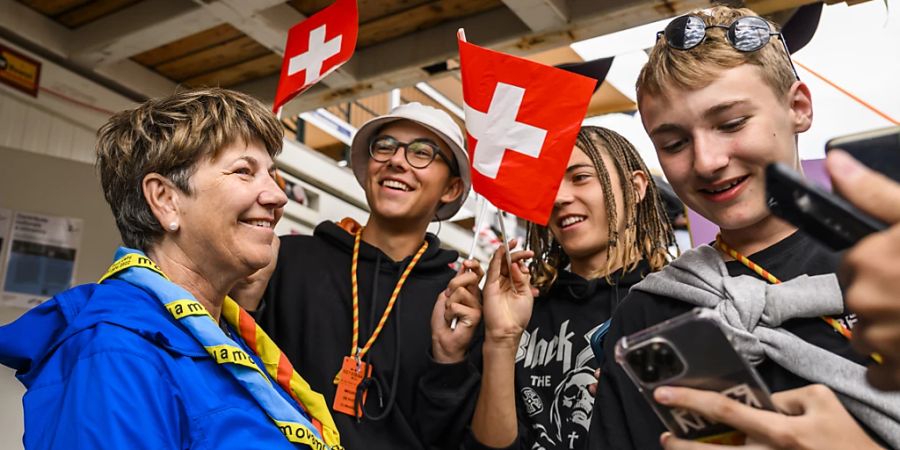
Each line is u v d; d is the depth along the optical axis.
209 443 1.18
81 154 3.00
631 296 1.25
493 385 1.68
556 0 2.46
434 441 1.78
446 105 6.61
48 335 1.28
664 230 2.04
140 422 1.11
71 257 2.90
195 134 1.34
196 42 2.98
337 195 4.59
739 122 1.06
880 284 0.65
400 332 1.90
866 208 0.65
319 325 1.90
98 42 2.83
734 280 1.08
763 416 0.74
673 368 0.77
